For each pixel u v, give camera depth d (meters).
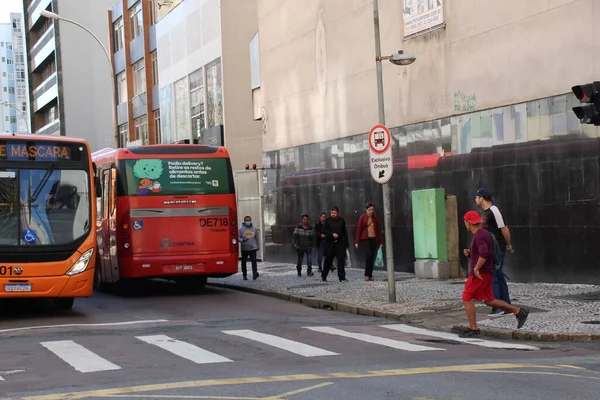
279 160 30.45
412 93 22.89
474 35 20.42
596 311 14.07
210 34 38.84
